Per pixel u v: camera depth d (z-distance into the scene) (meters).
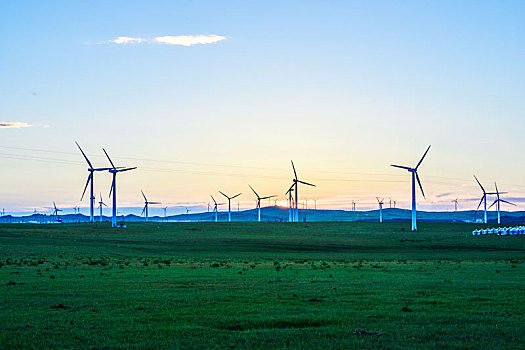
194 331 26.98
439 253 117.69
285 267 69.31
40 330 27.02
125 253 104.88
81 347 23.83
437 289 43.12
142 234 186.62
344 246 142.75
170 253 110.38
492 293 40.69
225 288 43.81
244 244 146.00
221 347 23.91
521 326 28.20
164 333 26.55
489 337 25.72
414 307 34.19
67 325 28.31
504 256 105.19
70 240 147.12
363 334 26.28
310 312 32.28
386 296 38.97
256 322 29.19
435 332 26.81
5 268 64.56
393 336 25.91
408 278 53.00
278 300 36.88
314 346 24.00
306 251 124.88
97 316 30.81
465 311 32.75
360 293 40.66
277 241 158.75
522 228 178.00
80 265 70.94
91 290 42.09
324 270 64.19
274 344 24.41
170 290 42.34
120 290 42.22
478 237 168.88
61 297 38.16
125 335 26.11
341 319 29.92
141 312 32.09
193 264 75.12
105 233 188.75
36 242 130.25
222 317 30.53
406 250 129.62
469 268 67.75
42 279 50.84
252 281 49.50
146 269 64.62
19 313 31.69
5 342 24.55
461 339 25.44
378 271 62.56
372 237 175.25
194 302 35.88
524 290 42.50
